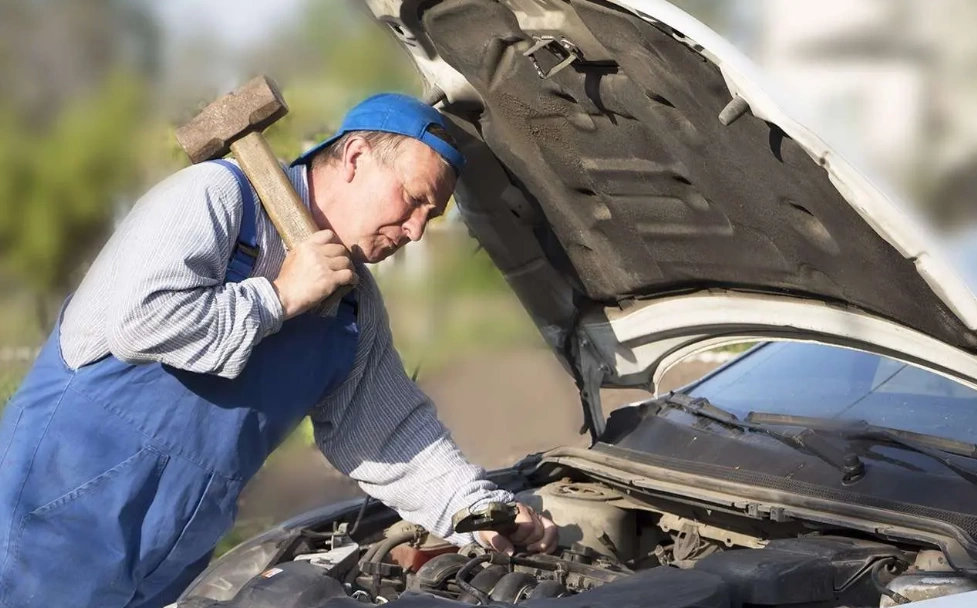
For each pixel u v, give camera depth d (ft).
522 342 43.19
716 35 16.94
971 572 17.10
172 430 19.49
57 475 19.49
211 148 19.62
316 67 33.71
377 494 22.38
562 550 22.25
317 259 18.93
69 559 19.74
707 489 21.99
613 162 22.44
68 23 37.73
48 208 39.11
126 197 39.19
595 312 27.17
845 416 23.21
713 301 24.44
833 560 18.28
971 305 16.48
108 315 18.69
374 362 21.99
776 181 18.90
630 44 18.28
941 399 22.65
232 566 20.39
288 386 20.18
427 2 20.95
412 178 19.88
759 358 27.04
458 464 22.13
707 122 18.79
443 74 23.08
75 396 19.39
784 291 22.80
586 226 24.77
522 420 47.55
